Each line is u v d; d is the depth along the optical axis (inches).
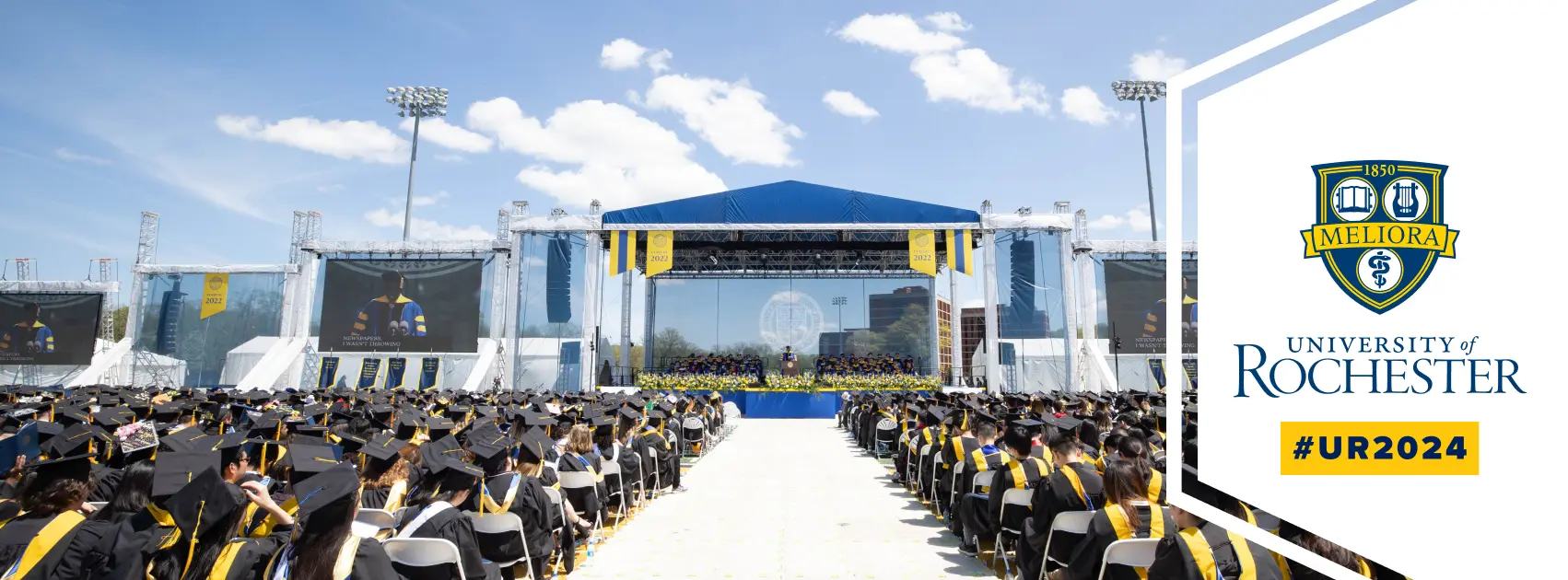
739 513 338.3
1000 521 219.9
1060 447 191.0
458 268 1000.9
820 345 1162.0
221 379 1049.5
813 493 397.1
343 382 981.2
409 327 990.4
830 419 1005.2
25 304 1123.9
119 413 356.8
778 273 1184.2
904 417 532.4
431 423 301.9
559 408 523.5
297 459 155.8
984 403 546.0
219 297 1074.1
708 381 1041.5
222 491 119.1
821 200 936.9
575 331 936.3
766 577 235.3
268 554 126.0
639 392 868.6
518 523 187.2
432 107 1380.4
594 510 266.4
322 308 1000.2
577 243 956.0
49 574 123.4
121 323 1828.2
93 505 150.8
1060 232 927.7
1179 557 124.3
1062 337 910.4
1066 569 168.2
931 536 291.3
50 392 719.1
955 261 924.0
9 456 293.0
